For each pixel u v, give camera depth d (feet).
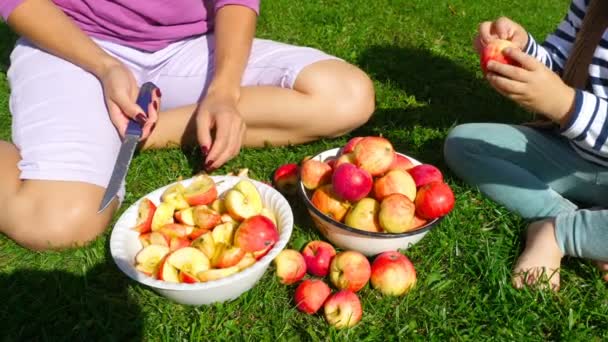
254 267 2.94
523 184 3.86
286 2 7.30
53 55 4.21
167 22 4.43
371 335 3.05
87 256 3.47
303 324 3.15
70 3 4.22
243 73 4.28
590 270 3.49
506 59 3.25
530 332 3.15
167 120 4.30
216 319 3.09
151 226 3.33
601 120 3.21
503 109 5.24
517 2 8.05
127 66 4.42
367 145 3.48
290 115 4.26
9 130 4.80
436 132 4.83
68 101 3.89
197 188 3.49
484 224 3.89
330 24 6.88
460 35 6.73
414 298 3.30
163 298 3.23
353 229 3.25
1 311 3.17
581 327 3.15
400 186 3.34
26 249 3.58
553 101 3.19
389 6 7.44
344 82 4.32
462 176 4.13
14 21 4.02
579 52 3.50
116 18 4.27
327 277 3.40
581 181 3.89
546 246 3.48
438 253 3.56
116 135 3.92
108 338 3.04
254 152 4.47
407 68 5.91
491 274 3.39
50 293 3.29
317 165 3.56
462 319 3.18
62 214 3.44
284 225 3.24
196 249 3.02
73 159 3.60
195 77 4.49
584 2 3.90
